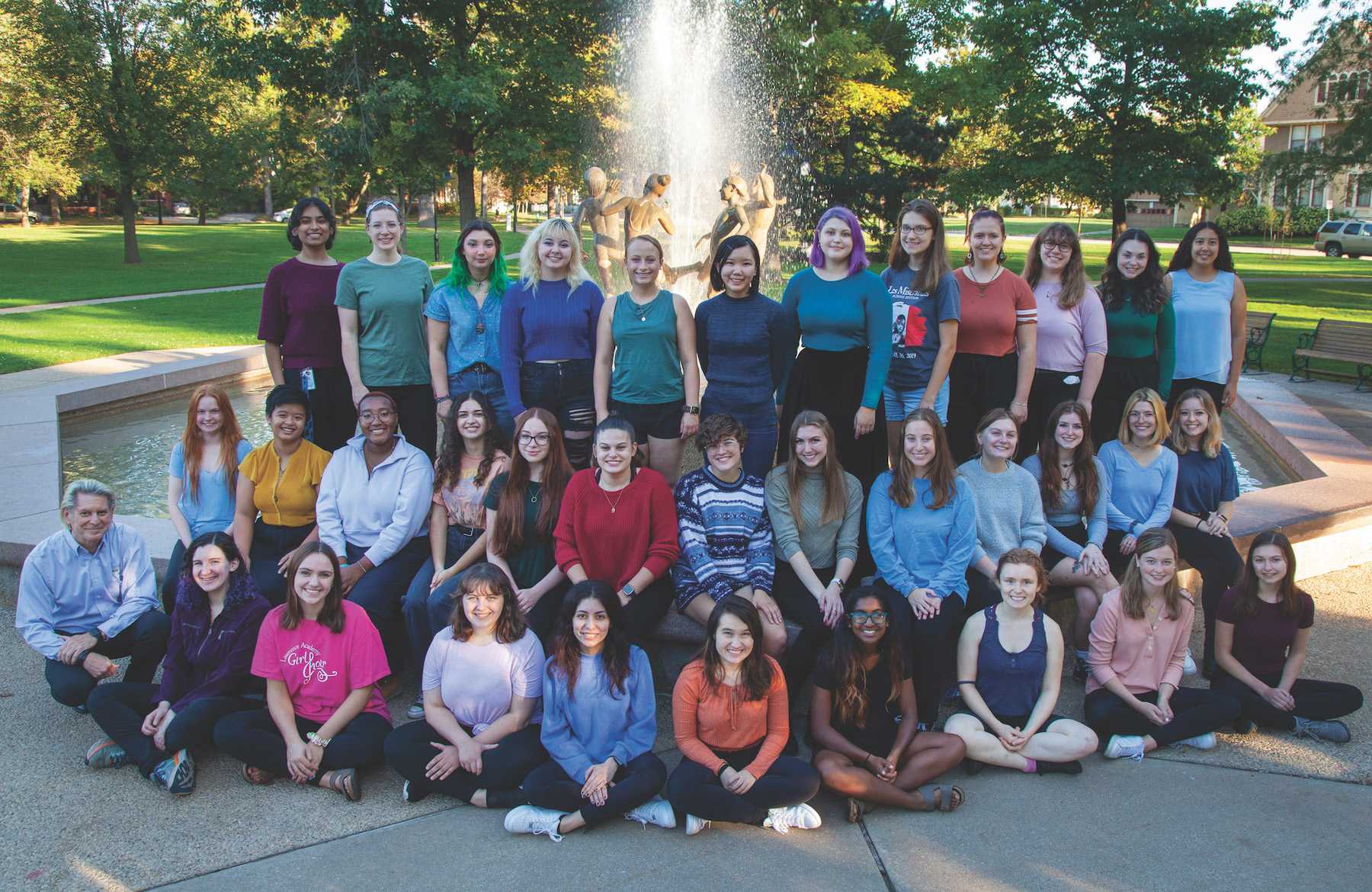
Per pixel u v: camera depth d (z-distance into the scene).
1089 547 4.48
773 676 3.51
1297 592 4.01
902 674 3.71
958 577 4.19
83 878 3.11
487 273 5.16
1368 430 8.68
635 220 8.99
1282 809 3.48
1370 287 23.88
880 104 26.31
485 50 21.33
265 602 3.99
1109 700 3.94
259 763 3.64
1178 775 3.71
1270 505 5.62
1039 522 4.47
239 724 3.65
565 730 3.62
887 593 4.10
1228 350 5.87
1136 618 3.96
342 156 21.08
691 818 3.35
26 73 28.98
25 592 4.13
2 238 38.22
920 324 4.92
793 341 4.79
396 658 4.51
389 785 3.71
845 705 3.64
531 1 21.64
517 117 21.23
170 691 3.88
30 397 9.27
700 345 4.78
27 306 18.50
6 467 6.75
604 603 3.56
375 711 3.85
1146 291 5.23
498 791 3.53
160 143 28.67
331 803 3.57
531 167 21.52
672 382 4.78
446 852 3.26
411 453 4.58
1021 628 3.85
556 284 4.93
